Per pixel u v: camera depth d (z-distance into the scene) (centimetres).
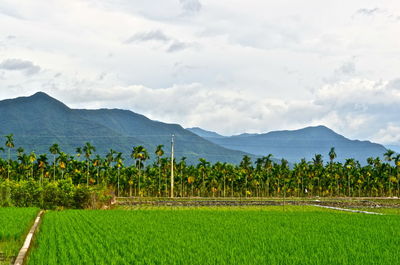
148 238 3994
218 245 3556
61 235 4109
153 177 17475
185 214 6938
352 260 2955
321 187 19638
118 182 16300
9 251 3431
